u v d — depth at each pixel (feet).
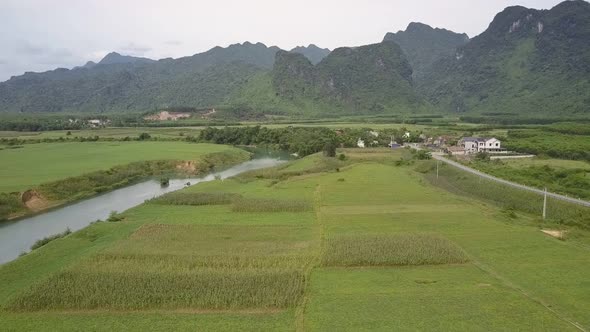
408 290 132.26
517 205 253.24
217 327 111.86
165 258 157.38
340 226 200.44
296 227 199.31
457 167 375.04
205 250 167.63
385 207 237.86
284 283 133.90
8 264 154.71
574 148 423.23
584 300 124.47
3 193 259.60
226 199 253.85
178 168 422.82
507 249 168.45
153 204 248.52
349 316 116.26
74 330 111.24
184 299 124.77
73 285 132.67
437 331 108.27
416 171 389.80
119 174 364.38
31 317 118.42
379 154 495.82
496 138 536.42
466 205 242.78
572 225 203.51
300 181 320.29
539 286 134.21
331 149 465.88
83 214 255.70
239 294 127.24
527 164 374.02
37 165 376.27
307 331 108.68
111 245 172.65
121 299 124.67
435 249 162.20
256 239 181.98
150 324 113.80
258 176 344.08
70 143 568.00
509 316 115.44
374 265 154.10
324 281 139.85
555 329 108.88
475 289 132.26
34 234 215.31
